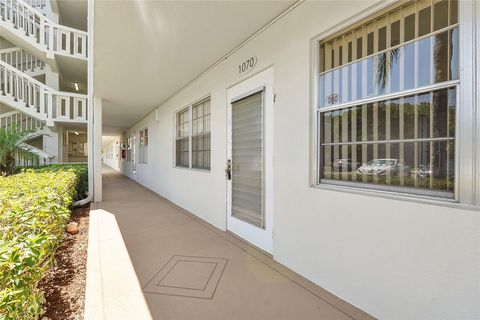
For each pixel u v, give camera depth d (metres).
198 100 4.59
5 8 7.00
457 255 1.40
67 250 3.09
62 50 7.63
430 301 1.51
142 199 6.38
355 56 2.04
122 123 10.12
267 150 2.90
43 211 1.80
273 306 1.96
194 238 3.47
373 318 1.79
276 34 2.68
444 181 1.53
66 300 2.05
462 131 1.43
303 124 2.36
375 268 1.78
